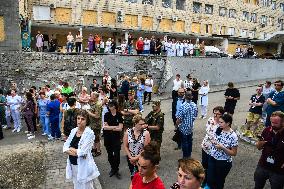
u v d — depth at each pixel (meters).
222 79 27.81
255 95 11.69
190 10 42.00
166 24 40.09
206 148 6.43
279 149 5.43
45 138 12.48
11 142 12.09
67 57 20.84
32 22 31.16
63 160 9.74
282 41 41.09
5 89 19.88
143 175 4.04
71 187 7.82
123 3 36.12
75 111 8.44
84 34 35.53
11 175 8.66
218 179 6.24
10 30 20.94
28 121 13.09
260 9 51.22
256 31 51.19
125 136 6.75
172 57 24.12
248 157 9.72
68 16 33.06
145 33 38.56
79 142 5.82
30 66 20.19
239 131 12.17
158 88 23.53
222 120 5.94
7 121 14.40
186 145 8.79
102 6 34.72
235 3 47.41
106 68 22.00
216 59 27.03
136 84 16.98
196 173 3.20
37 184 8.03
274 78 32.28
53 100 11.95
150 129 8.12
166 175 8.38
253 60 30.36
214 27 45.22
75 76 20.78
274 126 5.43
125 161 9.53
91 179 5.99
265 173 5.66
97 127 9.78
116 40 37.50
